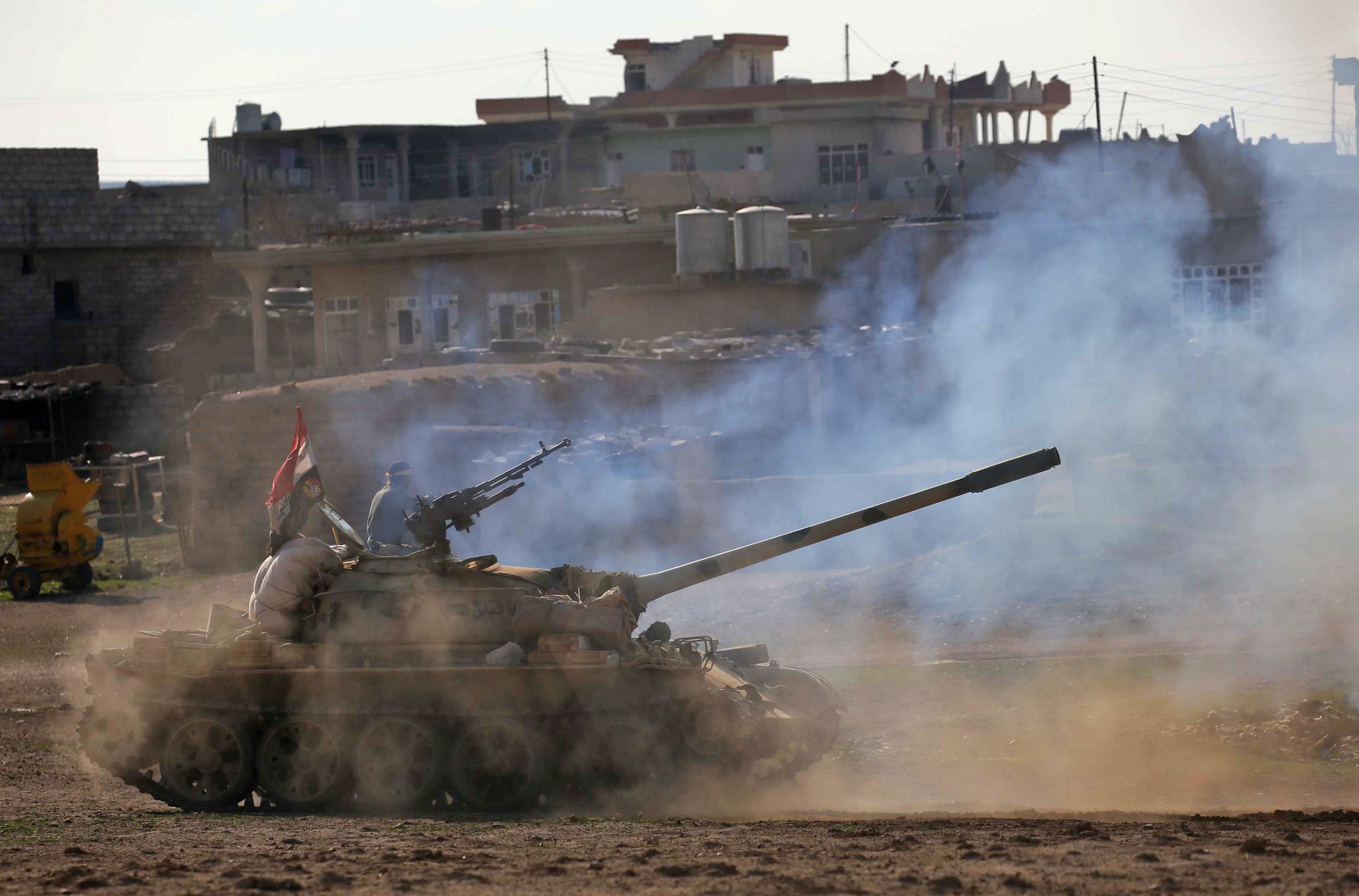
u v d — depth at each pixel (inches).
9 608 4729.3
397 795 2063.2
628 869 1363.2
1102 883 1252.5
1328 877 1248.8
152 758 2166.6
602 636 2085.4
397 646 2135.8
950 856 1411.2
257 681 2113.7
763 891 1248.2
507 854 1483.8
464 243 7598.4
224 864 1448.1
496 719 2049.7
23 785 2393.0
